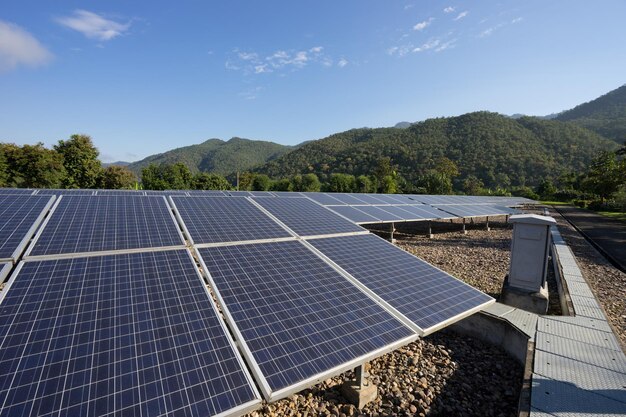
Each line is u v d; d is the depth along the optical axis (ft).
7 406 9.08
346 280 20.07
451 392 20.80
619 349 20.53
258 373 11.99
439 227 87.81
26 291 13.52
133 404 9.94
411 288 21.27
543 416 14.49
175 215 26.53
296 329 14.76
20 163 109.40
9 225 19.75
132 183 146.41
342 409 18.57
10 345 10.89
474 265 47.16
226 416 10.27
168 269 17.22
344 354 14.01
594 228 89.56
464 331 28.22
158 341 12.35
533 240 29.07
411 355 24.61
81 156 135.33
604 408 15.01
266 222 28.30
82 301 13.60
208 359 12.07
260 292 16.85
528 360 19.53
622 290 34.65
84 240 18.78
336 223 32.94
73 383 10.13
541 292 28.63
